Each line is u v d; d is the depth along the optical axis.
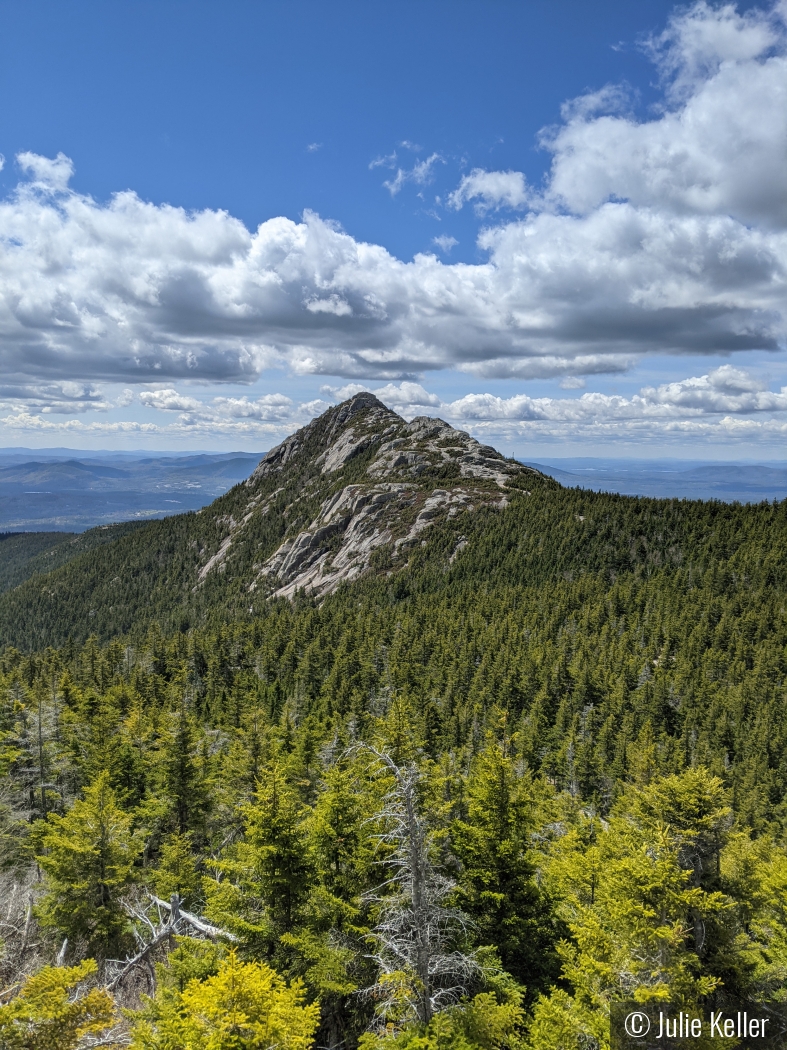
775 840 58.88
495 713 82.50
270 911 18.62
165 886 27.08
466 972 15.69
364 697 89.69
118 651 109.38
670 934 16.25
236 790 34.75
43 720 46.97
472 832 20.89
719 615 124.62
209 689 96.94
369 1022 18.12
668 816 21.47
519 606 136.12
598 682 97.62
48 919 23.81
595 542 164.00
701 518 173.50
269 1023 11.45
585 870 25.88
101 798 26.16
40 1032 11.98
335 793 20.86
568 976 17.52
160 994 17.47
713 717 90.31
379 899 16.92
